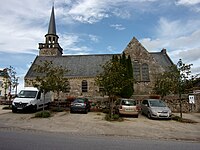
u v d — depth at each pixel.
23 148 7.02
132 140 9.39
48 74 19.08
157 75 31.47
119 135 10.73
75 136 9.89
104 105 23.31
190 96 18.95
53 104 23.83
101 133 11.13
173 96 24.06
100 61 37.00
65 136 9.75
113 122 15.30
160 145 8.38
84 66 36.25
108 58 37.53
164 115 17.38
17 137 8.98
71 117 17.31
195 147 8.14
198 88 24.72
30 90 20.70
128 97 25.28
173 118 17.88
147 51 32.78
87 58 38.31
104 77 17.72
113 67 17.97
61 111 21.67
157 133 11.56
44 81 18.34
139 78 31.67
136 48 32.94
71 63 37.44
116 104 20.70
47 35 48.47
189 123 15.81
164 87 21.22
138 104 23.38
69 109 22.86
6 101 28.59
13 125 12.66
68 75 34.50
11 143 7.72
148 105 19.02
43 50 46.84
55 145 7.62
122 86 17.97
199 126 14.48
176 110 23.77
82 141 8.62
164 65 35.91
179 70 17.73
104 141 8.83
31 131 10.92
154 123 15.48
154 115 17.52
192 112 23.45
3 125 12.53
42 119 15.66
